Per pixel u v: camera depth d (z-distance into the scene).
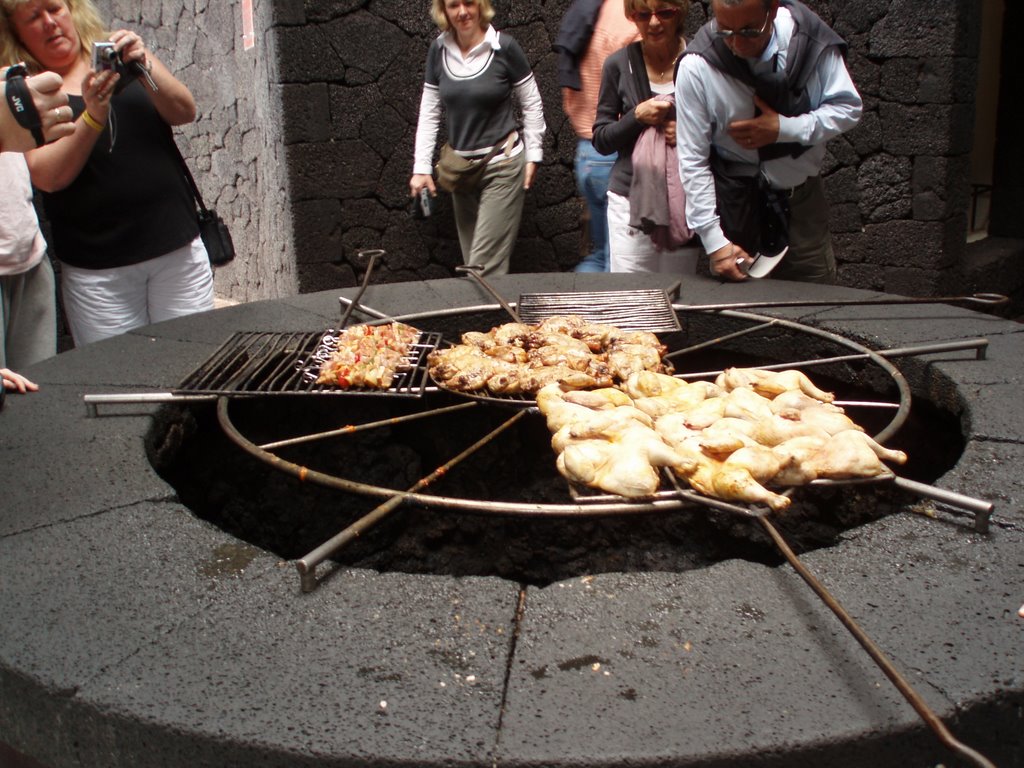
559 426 2.14
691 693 1.35
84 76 3.27
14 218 3.24
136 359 2.87
